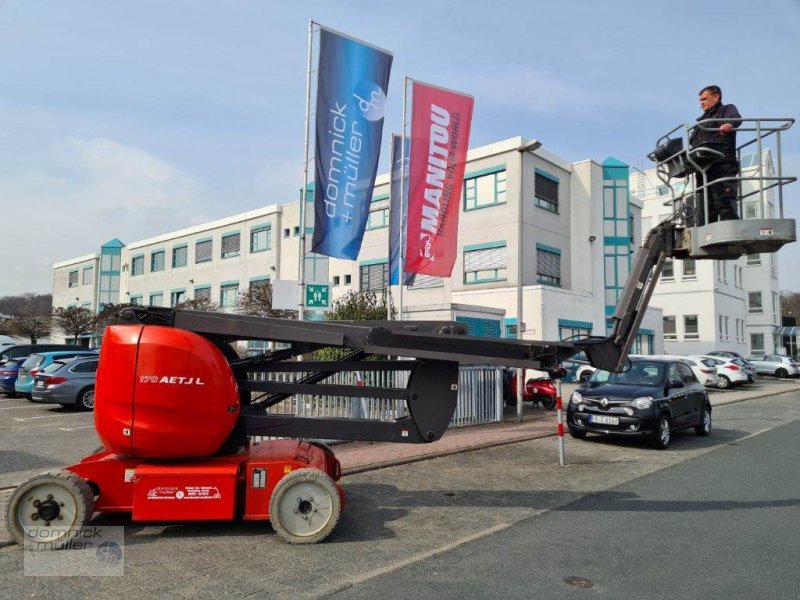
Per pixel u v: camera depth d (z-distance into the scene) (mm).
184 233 42219
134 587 4184
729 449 10477
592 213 27719
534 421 13609
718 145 5820
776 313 48750
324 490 5172
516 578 4406
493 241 25656
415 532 5531
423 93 12641
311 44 10977
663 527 5742
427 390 5805
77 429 11812
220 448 5441
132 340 5023
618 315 6148
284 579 4348
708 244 5684
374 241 29672
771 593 4164
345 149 10820
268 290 25641
